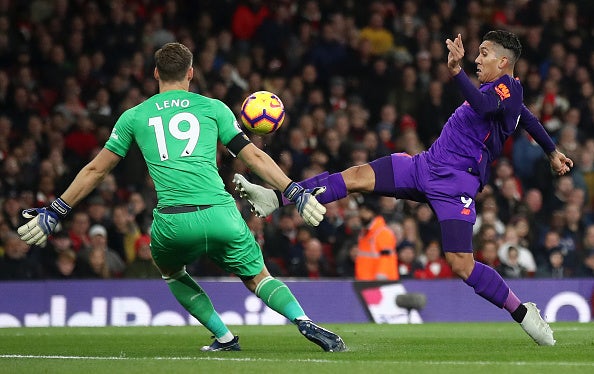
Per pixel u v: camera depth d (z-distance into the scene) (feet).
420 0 193.47
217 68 171.83
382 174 75.92
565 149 171.63
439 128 175.22
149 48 169.58
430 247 140.67
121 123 65.82
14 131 157.38
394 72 178.40
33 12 174.19
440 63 182.50
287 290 66.69
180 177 64.34
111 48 169.07
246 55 173.68
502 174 160.35
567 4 200.44
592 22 201.67
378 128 170.09
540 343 74.08
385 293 124.57
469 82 71.15
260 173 65.16
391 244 126.72
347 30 184.44
